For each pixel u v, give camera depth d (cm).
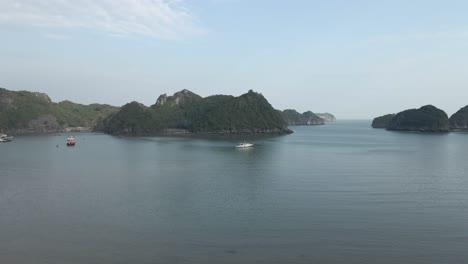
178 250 3891
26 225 4647
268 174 8250
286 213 5084
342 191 6397
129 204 5597
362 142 18812
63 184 7112
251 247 3950
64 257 3753
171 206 5488
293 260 3656
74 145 16475
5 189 6644
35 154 12562
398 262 3612
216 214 5066
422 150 14212
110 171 8750
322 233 4319
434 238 4172
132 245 4025
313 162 10419
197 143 17850
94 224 4675
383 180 7450
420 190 6494
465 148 15062
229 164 9975
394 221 4731
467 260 3647
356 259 3675
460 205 5497
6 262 3644
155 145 16612
